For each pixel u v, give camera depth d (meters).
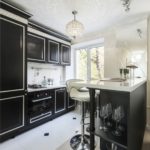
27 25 2.43
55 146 1.98
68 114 3.50
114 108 1.35
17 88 2.23
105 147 1.60
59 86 3.32
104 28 3.25
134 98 1.19
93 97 1.24
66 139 2.18
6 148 1.93
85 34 3.70
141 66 2.71
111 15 2.58
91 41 3.67
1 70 1.99
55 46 3.41
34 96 2.59
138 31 2.75
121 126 1.24
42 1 2.09
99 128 1.29
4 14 2.01
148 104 2.60
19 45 2.26
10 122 2.13
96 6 2.24
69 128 2.61
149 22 2.63
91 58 4.05
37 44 2.87
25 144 2.04
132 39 2.84
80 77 4.30
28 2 2.12
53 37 3.34
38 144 2.04
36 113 2.66
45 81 3.46
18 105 2.25
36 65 3.28
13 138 2.20
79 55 4.33
